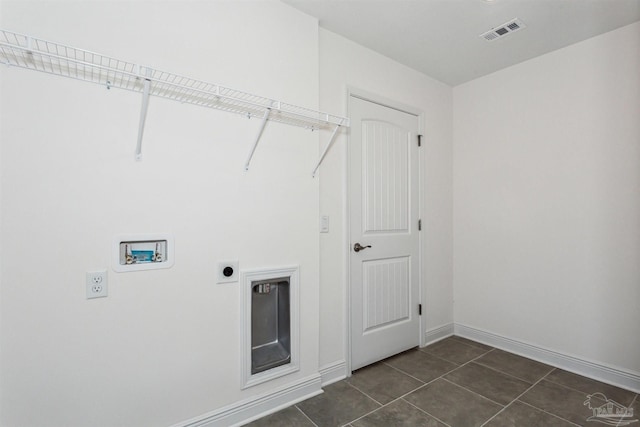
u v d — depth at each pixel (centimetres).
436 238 300
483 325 292
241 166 176
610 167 219
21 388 124
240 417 175
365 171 246
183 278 158
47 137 128
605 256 221
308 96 202
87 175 135
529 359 257
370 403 194
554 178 246
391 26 215
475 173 298
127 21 143
